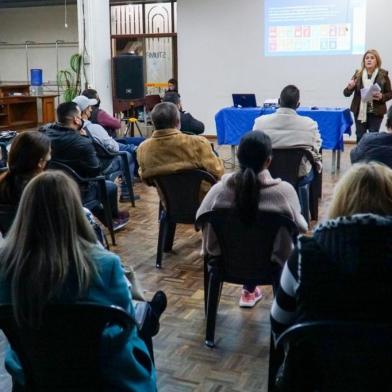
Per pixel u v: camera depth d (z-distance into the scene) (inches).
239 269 96.6
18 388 60.9
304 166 155.3
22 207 53.9
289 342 50.3
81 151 144.9
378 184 53.7
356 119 256.8
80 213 54.9
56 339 53.4
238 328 107.7
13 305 52.3
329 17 352.2
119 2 419.2
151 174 131.0
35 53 544.1
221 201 94.4
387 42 343.3
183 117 222.2
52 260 52.1
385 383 49.0
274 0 362.3
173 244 160.4
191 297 123.0
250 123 265.4
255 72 377.1
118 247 158.9
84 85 340.5
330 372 50.3
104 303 53.7
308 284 49.9
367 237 48.1
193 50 390.6
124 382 57.9
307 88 366.0
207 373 91.8
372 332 47.0
